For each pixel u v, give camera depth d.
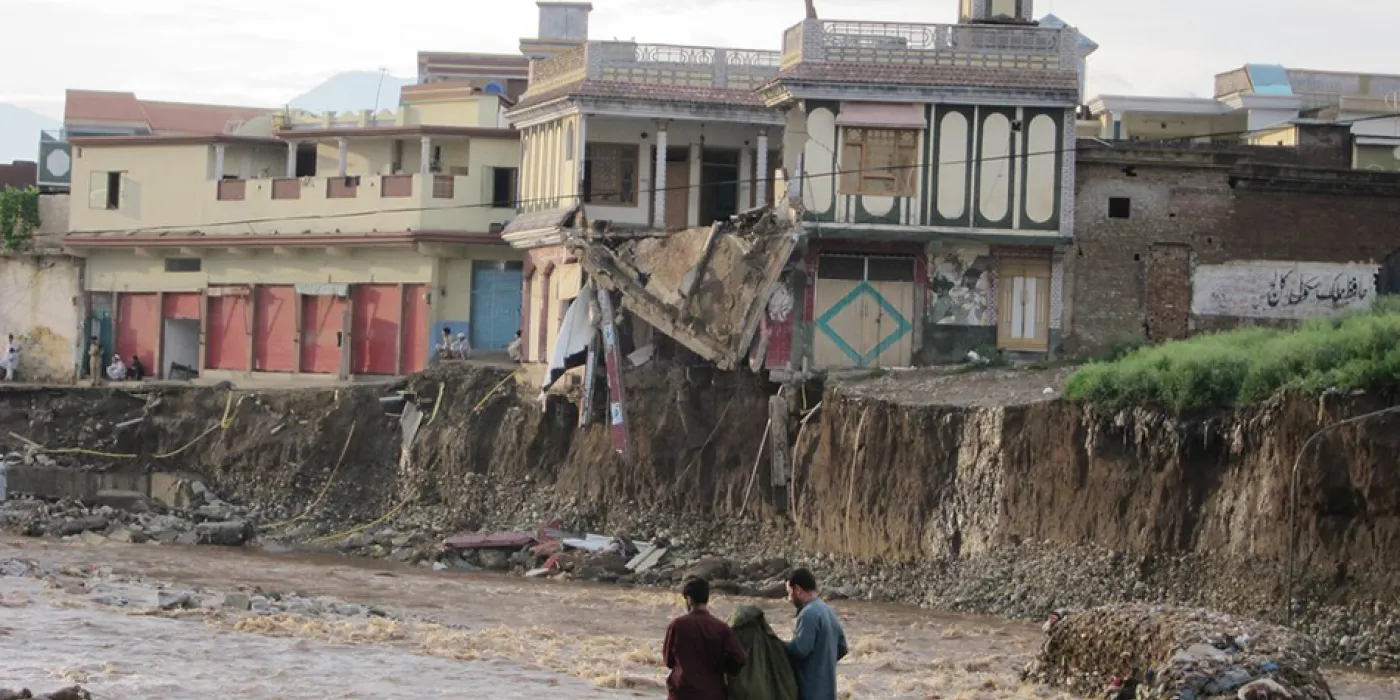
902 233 56.28
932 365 56.84
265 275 71.94
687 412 56.38
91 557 51.91
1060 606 46.25
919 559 50.06
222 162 73.12
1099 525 46.62
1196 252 57.72
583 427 57.94
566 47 83.12
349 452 63.41
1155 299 57.69
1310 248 58.00
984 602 47.91
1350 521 42.09
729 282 56.12
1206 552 44.56
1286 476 43.09
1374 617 40.97
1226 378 45.38
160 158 74.19
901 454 51.06
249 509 63.09
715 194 63.75
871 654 39.00
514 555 55.59
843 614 46.75
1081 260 57.56
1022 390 52.16
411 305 68.38
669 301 56.69
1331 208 58.03
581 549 55.00
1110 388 47.22
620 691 31.25
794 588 23.95
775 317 56.19
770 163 63.22
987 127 56.78
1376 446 41.38
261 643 33.81
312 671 31.28
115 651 32.16
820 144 56.31
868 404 52.06
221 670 30.94
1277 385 44.31
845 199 56.28
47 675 29.55
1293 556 42.38
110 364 75.69
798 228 55.69
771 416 54.53
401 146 70.81
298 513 62.62
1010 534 48.34
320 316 70.56
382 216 68.69
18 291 77.69
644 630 42.25
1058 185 56.75
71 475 63.44
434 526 60.06
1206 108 76.25
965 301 57.16
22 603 37.22
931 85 56.12
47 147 85.12
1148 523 45.69
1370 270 58.03
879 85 56.06
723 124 62.94
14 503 60.84
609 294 57.62
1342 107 75.62
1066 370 54.94
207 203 72.94
